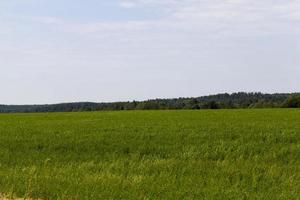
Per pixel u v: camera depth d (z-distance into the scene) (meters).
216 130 30.12
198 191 12.14
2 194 12.12
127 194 11.70
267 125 34.16
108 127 35.28
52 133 30.88
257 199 11.32
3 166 17.27
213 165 16.70
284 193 11.77
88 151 21.86
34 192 11.84
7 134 30.66
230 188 12.52
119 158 19.22
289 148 21.12
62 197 11.32
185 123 38.34
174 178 13.88
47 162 18.31
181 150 21.38
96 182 13.16
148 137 26.47
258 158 18.56
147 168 15.93
